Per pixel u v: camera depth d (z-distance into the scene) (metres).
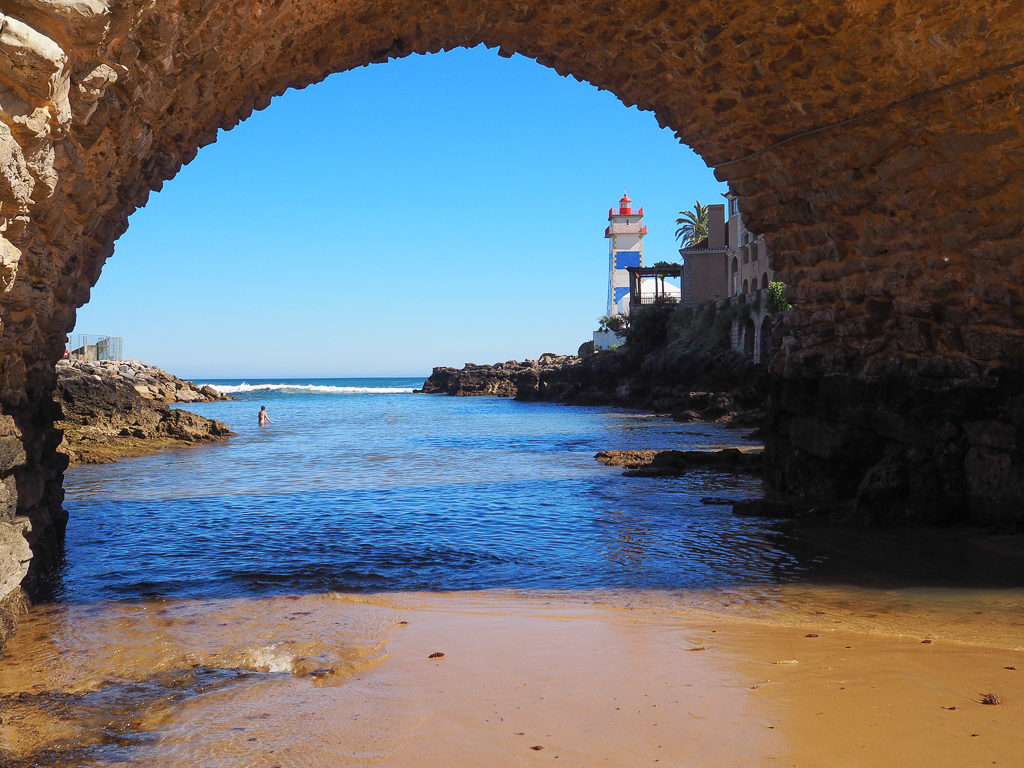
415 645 6.00
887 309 12.07
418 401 87.81
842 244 12.26
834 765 3.63
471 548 10.29
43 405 8.78
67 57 4.19
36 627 6.73
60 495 10.23
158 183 8.80
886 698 4.51
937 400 11.23
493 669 5.30
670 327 62.72
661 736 4.02
